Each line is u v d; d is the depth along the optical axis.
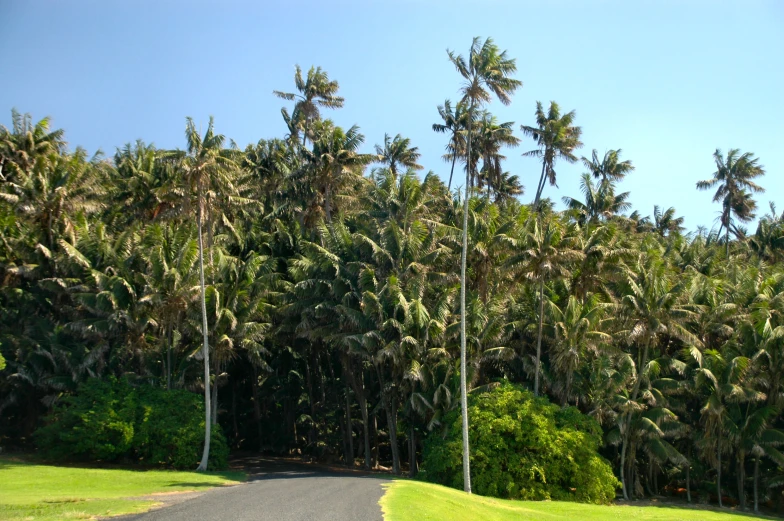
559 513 26.97
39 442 36.84
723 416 36.91
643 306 36.38
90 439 35.22
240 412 55.97
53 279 40.09
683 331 36.75
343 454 51.34
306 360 51.25
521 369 40.28
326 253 40.47
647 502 36.56
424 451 36.09
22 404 43.88
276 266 46.84
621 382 37.03
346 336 37.47
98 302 37.56
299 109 59.09
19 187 41.19
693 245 55.25
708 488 40.50
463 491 29.73
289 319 43.38
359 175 47.47
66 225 41.69
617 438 37.03
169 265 40.12
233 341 40.88
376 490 24.25
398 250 40.50
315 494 22.72
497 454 32.59
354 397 51.88
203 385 42.97
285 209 50.94
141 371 42.12
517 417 33.47
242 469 40.78
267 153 55.59
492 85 31.91
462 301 31.20
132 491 24.42
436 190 50.75
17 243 42.34
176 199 36.00
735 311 39.56
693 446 41.09
